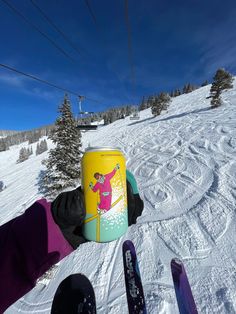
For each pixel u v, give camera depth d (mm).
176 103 47469
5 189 23859
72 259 6434
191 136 16984
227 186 7906
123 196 1031
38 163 32938
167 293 4457
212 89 27469
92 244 6777
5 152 103875
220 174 9023
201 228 6129
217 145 12992
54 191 11812
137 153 16375
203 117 24016
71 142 12172
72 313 1020
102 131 48656
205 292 4242
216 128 17297
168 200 8148
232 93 33219
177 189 8820
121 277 5367
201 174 9594
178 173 10414
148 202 8422
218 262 4867
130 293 1637
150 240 6219
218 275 4535
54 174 11797
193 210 7086
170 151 14516
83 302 1075
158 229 6605
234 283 4262
